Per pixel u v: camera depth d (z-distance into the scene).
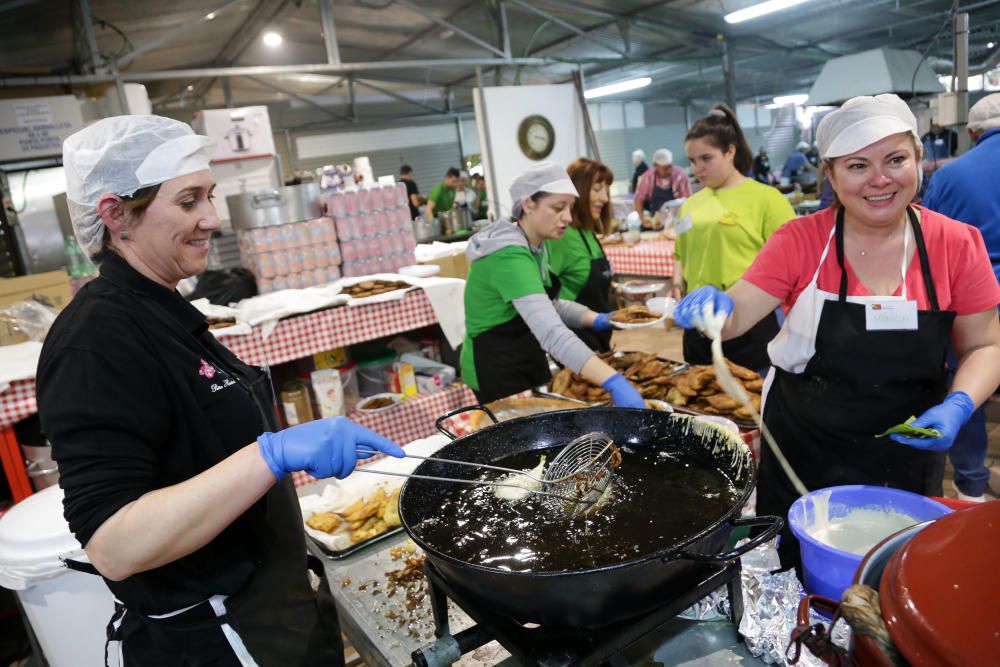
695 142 2.99
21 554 1.75
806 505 1.13
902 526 1.11
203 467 1.08
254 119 5.07
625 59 8.99
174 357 1.03
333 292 3.34
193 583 1.07
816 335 1.47
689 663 0.99
